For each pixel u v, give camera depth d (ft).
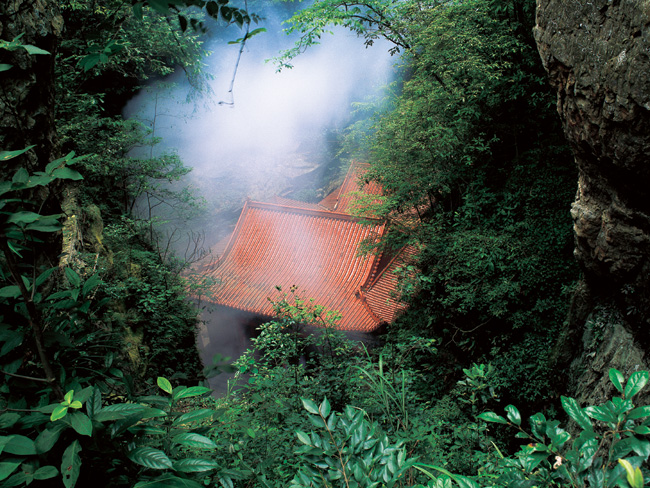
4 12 11.57
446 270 43.37
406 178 46.47
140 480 6.57
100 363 8.65
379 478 6.71
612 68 20.65
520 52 45.62
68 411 6.18
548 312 39.96
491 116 47.70
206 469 6.60
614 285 29.50
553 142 45.24
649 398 22.06
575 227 29.19
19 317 7.29
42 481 6.57
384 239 49.57
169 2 6.41
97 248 37.14
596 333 30.40
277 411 18.49
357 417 7.35
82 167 45.34
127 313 38.65
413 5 46.57
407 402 20.86
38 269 9.33
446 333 44.62
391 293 48.73
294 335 29.73
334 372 24.44
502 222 45.03
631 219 25.03
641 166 21.86
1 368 7.14
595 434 6.01
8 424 6.17
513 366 38.88
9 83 11.73
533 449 6.42
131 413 6.32
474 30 43.47
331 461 6.95
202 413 7.32
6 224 6.26
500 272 41.47
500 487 6.74
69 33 39.27
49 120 13.34
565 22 23.04
